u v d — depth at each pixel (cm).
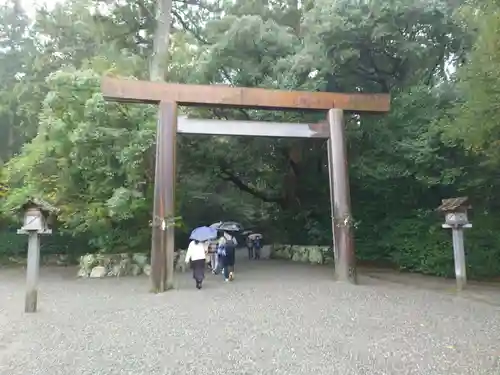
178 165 1683
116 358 526
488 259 1200
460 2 1297
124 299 955
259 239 2052
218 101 1172
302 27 1514
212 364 496
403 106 1374
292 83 1389
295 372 465
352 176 1533
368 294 969
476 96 885
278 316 746
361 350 543
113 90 1109
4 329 689
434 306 827
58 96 1380
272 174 1955
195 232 1162
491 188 1279
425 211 1438
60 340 616
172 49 1962
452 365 479
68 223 1455
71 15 1995
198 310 811
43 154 1430
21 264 1933
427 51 1380
